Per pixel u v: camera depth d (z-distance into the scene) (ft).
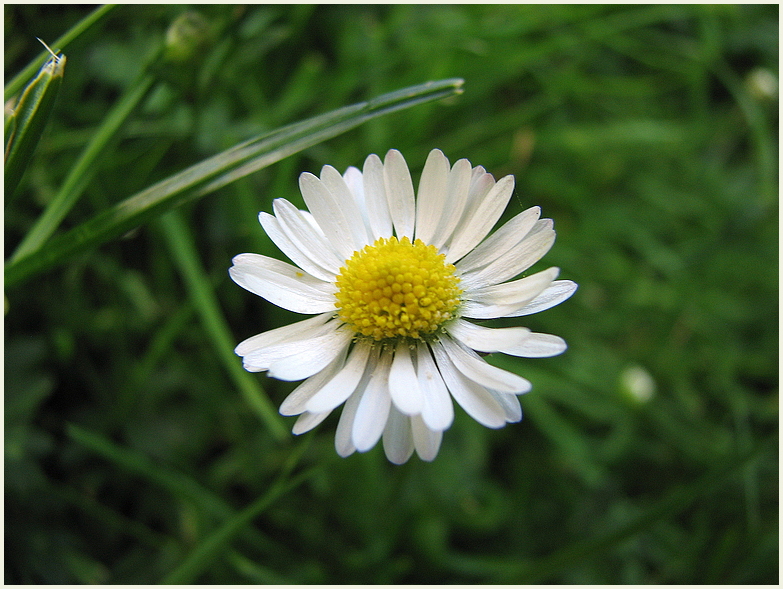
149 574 0.22
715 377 0.31
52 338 0.25
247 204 0.25
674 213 0.36
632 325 0.33
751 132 0.37
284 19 0.29
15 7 0.25
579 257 0.33
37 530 0.22
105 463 0.23
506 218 0.18
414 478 0.25
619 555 0.25
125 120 0.21
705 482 0.21
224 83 0.25
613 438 0.28
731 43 0.37
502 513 0.26
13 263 0.17
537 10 0.32
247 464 0.25
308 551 0.24
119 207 0.17
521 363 0.29
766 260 0.34
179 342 0.26
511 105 0.35
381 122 0.29
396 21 0.31
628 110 0.37
